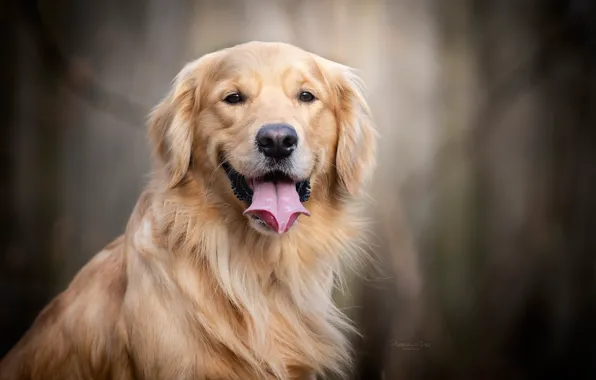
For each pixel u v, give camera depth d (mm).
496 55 4426
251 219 2131
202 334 2164
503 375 4113
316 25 4371
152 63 4641
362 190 2475
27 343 2453
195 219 2229
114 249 2447
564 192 4355
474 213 4398
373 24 4371
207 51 4547
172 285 2162
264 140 2066
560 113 4375
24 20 4508
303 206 2242
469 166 4406
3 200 4527
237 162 2121
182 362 2117
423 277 4211
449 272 4305
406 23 4395
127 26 4633
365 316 4023
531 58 4379
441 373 4062
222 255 2230
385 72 4387
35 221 4582
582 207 4312
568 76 4344
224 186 2209
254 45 2322
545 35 4367
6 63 4523
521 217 4395
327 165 2355
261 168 2092
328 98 2357
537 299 4301
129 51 4648
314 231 2342
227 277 2221
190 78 2326
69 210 4648
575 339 4207
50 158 4633
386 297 4082
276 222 2059
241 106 2195
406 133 4387
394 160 4363
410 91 4395
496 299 4297
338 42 4363
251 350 2229
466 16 4410
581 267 4270
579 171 4328
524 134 4426
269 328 2279
